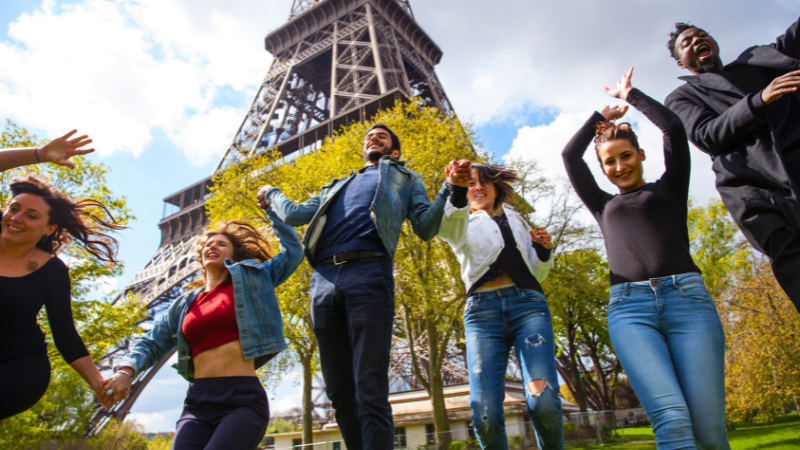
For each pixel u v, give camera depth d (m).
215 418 2.72
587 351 31.38
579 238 20.23
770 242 2.57
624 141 2.96
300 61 47.53
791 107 2.74
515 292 3.28
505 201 3.90
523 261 3.39
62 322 2.89
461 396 25.89
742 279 13.05
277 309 3.24
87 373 2.92
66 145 2.81
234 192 17.88
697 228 28.27
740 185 2.77
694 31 3.23
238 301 3.03
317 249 3.21
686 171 2.79
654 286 2.63
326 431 28.66
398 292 15.09
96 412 30.52
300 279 16.19
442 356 15.34
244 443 2.58
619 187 3.02
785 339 11.69
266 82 49.59
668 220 2.75
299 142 37.66
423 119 17.72
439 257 15.44
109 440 35.06
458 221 2.97
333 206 3.31
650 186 2.89
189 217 40.97
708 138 2.89
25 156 2.73
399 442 12.80
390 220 3.09
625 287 2.72
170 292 35.28
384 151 3.59
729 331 12.85
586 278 20.52
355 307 2.84
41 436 26.16
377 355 2.73
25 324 2.63
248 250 3.55
